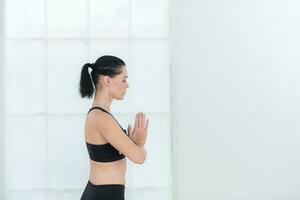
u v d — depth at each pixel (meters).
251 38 2.94
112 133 2.26
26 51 2.94
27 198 2.98
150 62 2.95
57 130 2.96
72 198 2.99
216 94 2.96
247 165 2.98
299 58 2.95
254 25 2.94
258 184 2.99
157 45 2.95
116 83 2.33
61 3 2.94
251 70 2.96
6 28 2.93
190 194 2.98
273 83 2.96
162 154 2.98
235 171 2.98
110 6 2.94
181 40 2.93
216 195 2.98
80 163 2.98
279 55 2.95
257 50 2.95
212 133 2.96
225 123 2.96
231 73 2.95
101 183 2.30
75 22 2.95
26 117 2.96
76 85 2.96
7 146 2.96
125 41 2.95
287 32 2.95
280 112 2.97
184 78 2.94
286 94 2.97
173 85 2.94
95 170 2.33
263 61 2.96
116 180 2.32
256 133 2.98
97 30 2.95
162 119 2.97
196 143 2.96
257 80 2.96
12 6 2.93
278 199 3.00
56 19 2.94
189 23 2.93
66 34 2.95
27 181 2.98
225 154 2.97
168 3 2.95
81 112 2.96
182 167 2.97
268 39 2.95
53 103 2.96
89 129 2.32
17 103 2.95
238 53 2.94
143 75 2.96
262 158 2.99
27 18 2.94
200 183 2.98
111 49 2.95
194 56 2.94
